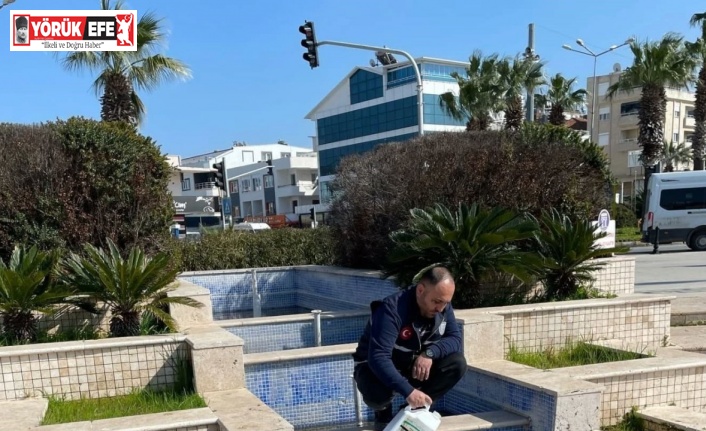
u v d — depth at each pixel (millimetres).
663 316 5848
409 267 6082
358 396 4824
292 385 4785
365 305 8633
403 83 44688
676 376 4438
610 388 4223
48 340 5082
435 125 43250
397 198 8164
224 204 18125
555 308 5371
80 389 4418
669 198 19328
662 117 24781
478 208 6609
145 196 7473
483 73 25922
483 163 7559
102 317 5652
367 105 48281
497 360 4703
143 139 7934
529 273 5836
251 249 12227
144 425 3465
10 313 4898
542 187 7562
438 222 5816
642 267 14820
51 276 5316
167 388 4605
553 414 3672
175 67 15977
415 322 3215
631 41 25141
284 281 11328
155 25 15625
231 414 3654
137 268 4973
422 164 8031
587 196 8094
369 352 3150
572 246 6062
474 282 5852
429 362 3158
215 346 4297
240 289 11141
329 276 9797
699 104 27688
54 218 6688
